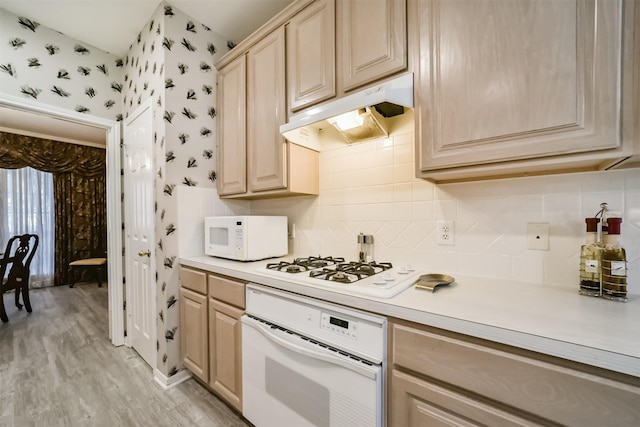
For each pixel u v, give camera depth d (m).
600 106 0.71
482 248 1.19
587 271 0.89
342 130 1.48
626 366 0.52
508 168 0.90
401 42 1.08
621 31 0.69
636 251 0.91
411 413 0.80
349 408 0.90
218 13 1.83
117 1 1.74
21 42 1.85
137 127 2.08
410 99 1.03
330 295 0.98
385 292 0.92
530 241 1.09
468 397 0.70
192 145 1.86
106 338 2.43
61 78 2.02
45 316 2.98
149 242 1.91
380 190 1.49
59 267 4.36
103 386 1.73
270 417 1.17
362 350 0.89
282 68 1.52
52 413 1.49
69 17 1.87
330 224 1.70
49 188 4.36
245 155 1.77
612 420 0.54
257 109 1.68
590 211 0.98
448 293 0.94
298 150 1.59
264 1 1.72
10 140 3.88
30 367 1.95
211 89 1.98
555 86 0.77
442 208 1.29
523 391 0.62
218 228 1.74
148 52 1.91
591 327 0.64
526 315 0.72
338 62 1.28
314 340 1.02
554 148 0.77
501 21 0.85
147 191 1.94
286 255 1.83
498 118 0.86
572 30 0.74
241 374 1.35
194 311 1.65
